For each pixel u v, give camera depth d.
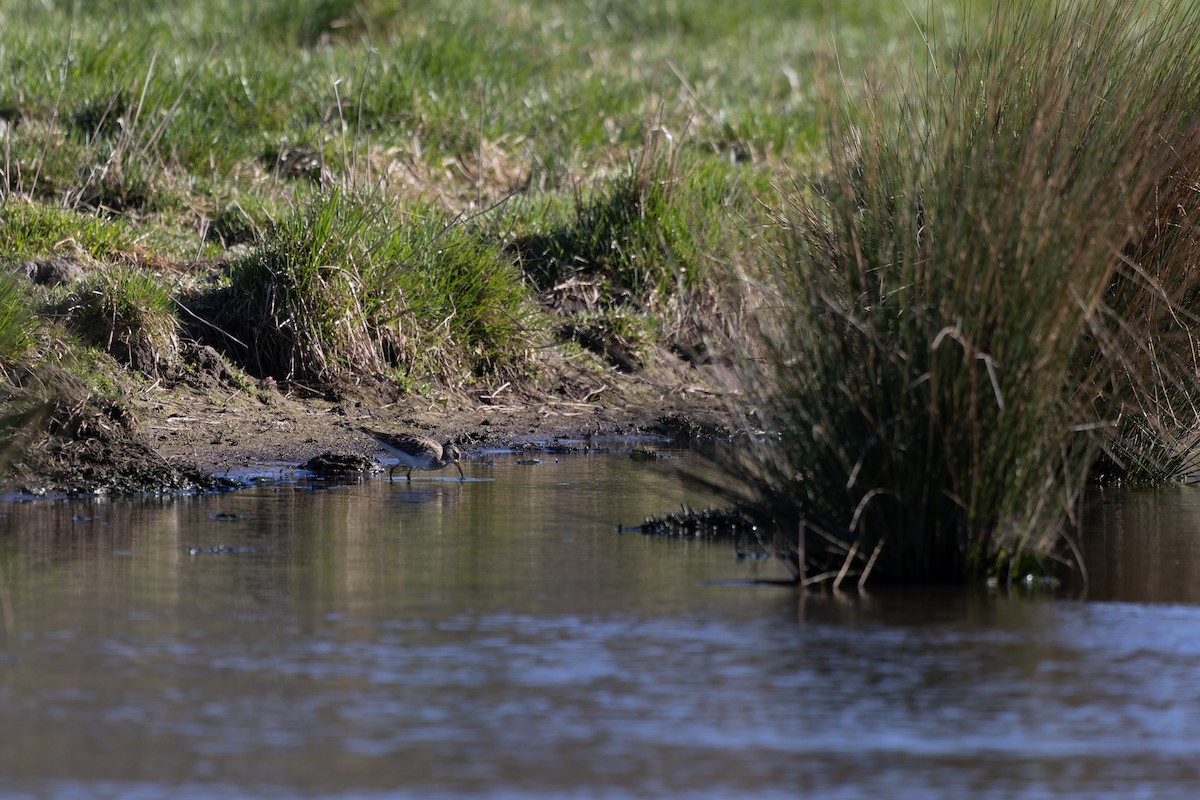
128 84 42.41
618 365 38.03
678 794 13.52
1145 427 28.08
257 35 52.28
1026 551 20.94
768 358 21.20
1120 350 22.42
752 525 23.97
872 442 19.42
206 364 33.03
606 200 41.03
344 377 34.09
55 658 17.03
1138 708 15.77
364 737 14.77
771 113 50.44
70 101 41.84
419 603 19.55
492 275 36.81
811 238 22.59
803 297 20.69
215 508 25.70
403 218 36.81
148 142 40.03
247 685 16.20
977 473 20.14
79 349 31.53
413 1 56.62
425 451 29.22
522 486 28.39
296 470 29.22
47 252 34.94
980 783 13.86
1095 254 20.09
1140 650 17.72
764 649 17.61
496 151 45.44
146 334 32.44
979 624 18.72
